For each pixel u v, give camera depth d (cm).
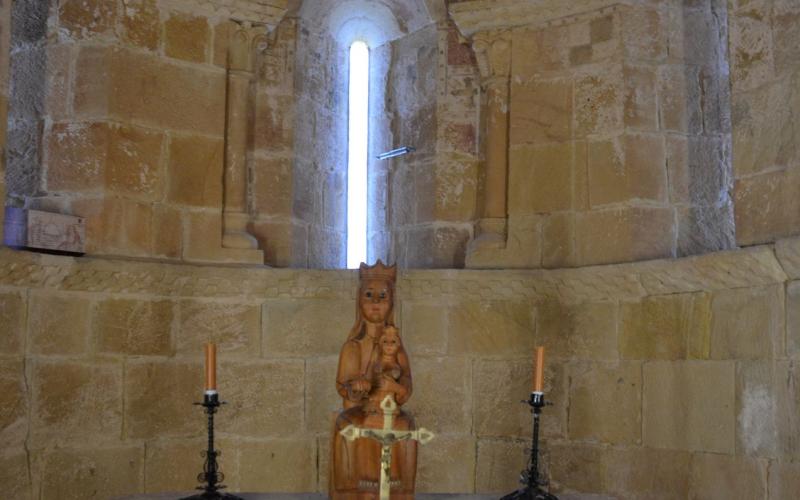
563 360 625
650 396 580
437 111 701
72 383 574
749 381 513
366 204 742
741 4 532
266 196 682
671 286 566
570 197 639
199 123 645
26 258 544
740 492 514
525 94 661
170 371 614
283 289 635
